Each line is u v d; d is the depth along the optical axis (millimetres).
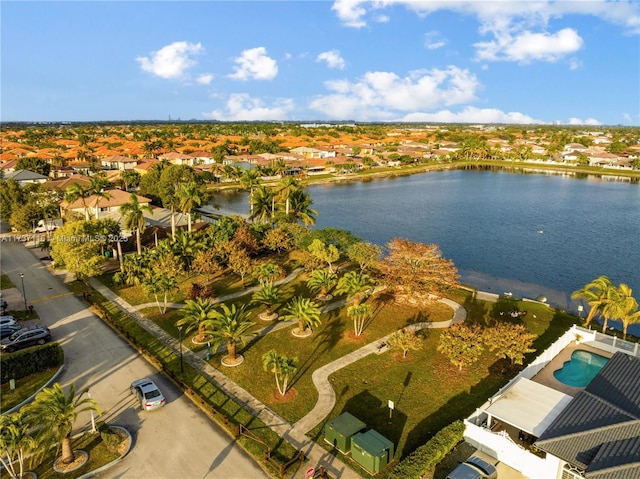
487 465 26578
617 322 55125
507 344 37031
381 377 37156
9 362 37031
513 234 98875
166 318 48156
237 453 28328
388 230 103312
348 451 28500
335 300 53219
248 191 153500
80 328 45875
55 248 55594
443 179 187000
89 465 27094
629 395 28188
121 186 129500
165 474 26516
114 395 34500
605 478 21859
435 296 53031
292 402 33688
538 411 29062
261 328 45844
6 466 25141
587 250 87062
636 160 199375
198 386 35625
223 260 61625
